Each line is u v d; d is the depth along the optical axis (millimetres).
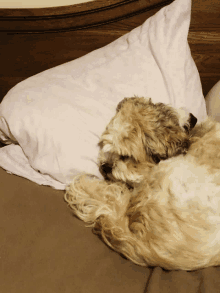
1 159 1480
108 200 1429
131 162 1479
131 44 1636
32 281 1033
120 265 1168
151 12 1843
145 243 1205
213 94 1832
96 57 1658
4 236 1165
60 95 1479
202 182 1322
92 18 1867
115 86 1561
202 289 1021
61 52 2074
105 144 1415
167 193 1330
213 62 2100
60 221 1284
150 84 1588
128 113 1461
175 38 1597
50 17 1853
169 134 1469
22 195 1343
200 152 1498
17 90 1515
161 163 1459
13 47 2045
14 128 1402
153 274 1101
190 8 1650
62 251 1153
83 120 1436
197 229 1192
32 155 1436
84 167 1436
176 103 1603
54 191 1426
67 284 1036
